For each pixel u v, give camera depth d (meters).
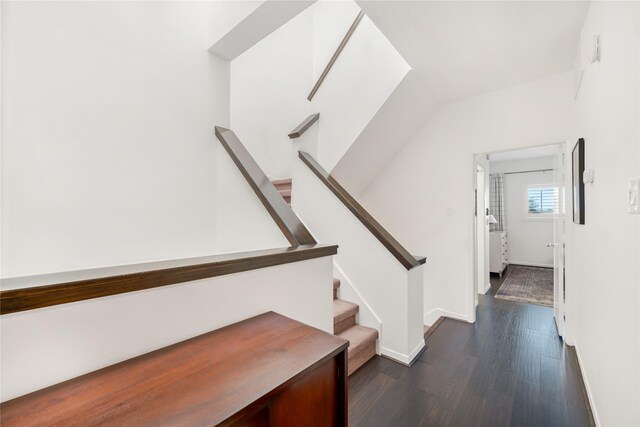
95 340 0.83
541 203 6.31
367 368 2.26
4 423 0.62
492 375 2.17
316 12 4.02
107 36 1.75
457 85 2.92
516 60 2.48
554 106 2.73
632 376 1.10
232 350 0.95
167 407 0.67
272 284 1.34
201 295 1.08
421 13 1.95
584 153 2.03
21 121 1.46
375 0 1.85
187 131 2.14
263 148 3.54
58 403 0.68
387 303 2.41
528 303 3.88
